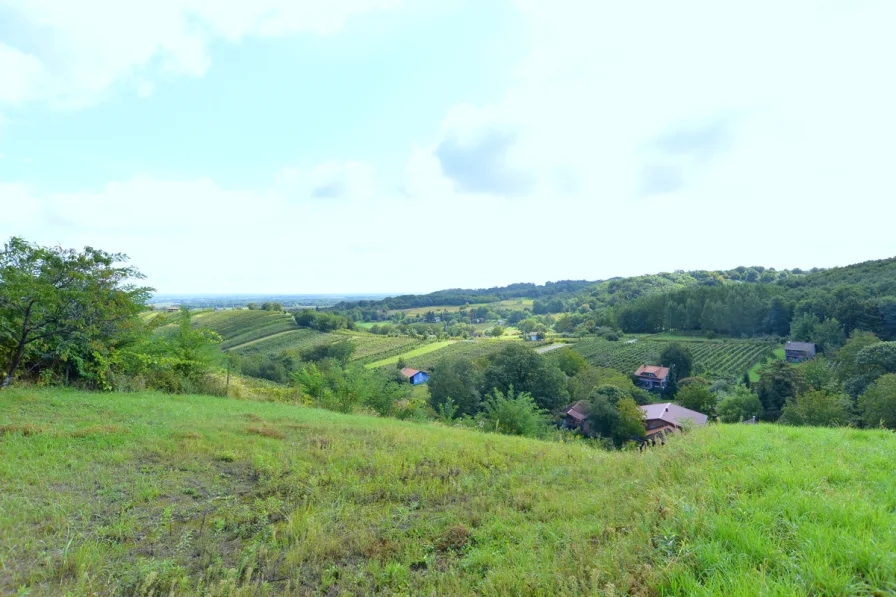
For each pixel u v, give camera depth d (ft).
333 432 34.68
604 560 11.93
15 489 17.70
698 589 9.59
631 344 283.18
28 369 43.37
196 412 38.75
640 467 22.66
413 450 29.60
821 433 29.09
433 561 14.44
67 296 43.06
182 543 14.84
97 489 18.88
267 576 13.52
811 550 10.37
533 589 11.62
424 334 351.87
